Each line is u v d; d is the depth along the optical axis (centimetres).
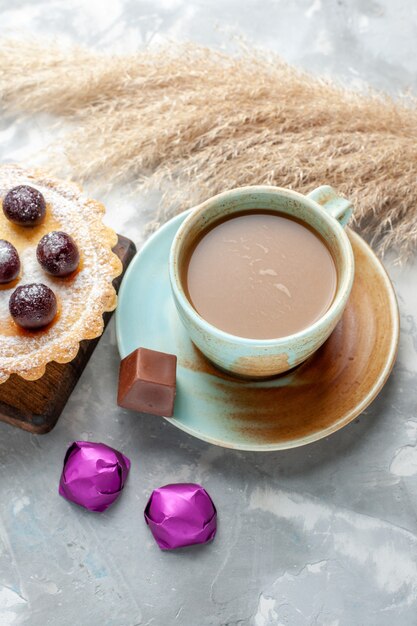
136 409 52
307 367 52
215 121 59
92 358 56
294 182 58
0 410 53
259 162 58
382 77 65
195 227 50
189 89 62
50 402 53
